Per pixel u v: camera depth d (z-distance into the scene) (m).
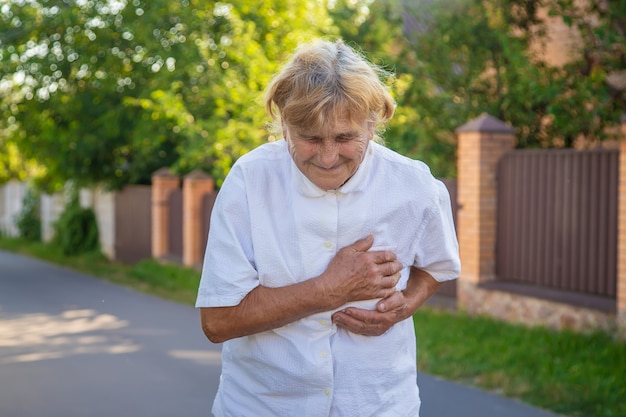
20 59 15.43
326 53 1.98
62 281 14.70
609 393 5.88
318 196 2.10
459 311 9.34
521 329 8.21
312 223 2.11
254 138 11.66
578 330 7.92
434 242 2.26
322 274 2.10
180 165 13.16
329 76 1.93
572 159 8.38
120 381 6.79
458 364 6.96
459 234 9.65
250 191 2.13
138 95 15.28
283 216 2.13
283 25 12.66
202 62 13.10
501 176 9.33
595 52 9.84
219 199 2.17
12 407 5.98
